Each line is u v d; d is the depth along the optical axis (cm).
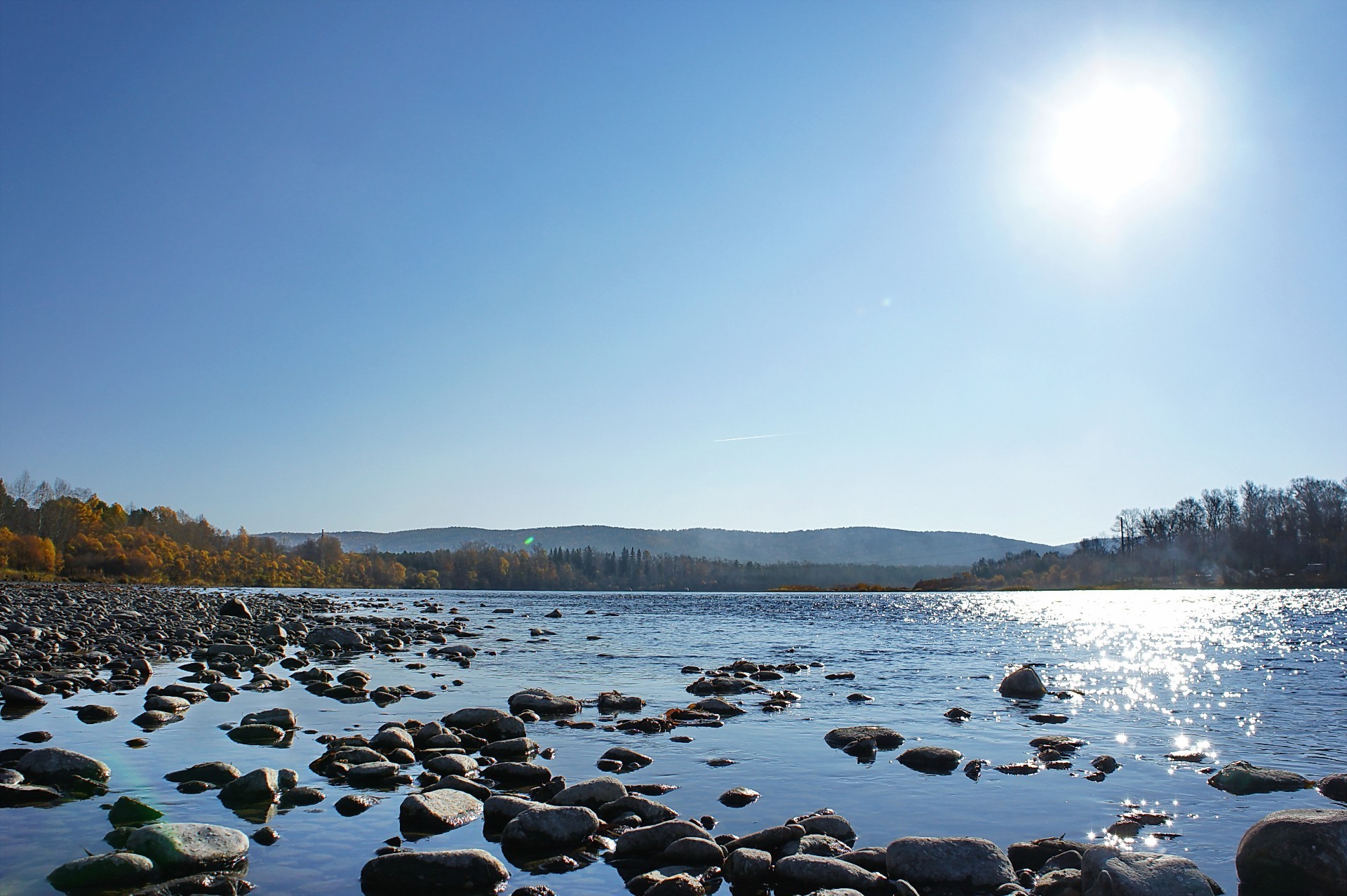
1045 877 683
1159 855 652
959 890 676
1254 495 14888
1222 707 1619
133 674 1806
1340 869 646
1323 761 1141
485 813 852
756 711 1534
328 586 17038
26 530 12262
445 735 1202
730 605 7650
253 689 1684
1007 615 5866
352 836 782
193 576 13962
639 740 1255
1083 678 2086
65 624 2894
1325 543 13462
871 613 6000
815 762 1117
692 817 867
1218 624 4759
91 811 840
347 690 1652
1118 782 1020
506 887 674
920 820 866
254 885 660
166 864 676
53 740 1155
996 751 1192
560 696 1552
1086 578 15975
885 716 1484
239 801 884
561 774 1036
